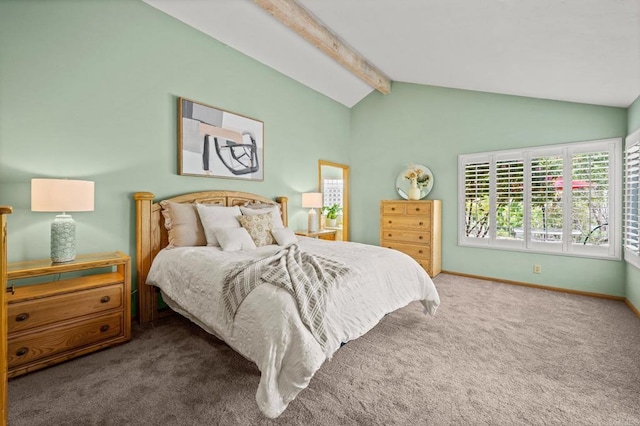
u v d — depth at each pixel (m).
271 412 1.33
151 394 1.63
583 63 2.30
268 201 3.89
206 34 3.31
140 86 2.78
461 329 2.50
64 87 2.34
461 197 4.38
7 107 2.10
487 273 4.18
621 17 1.60
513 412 1.49
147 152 2.84
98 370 1.87
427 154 4.72
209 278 2.02
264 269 1.88
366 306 1.95
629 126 3.07
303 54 3.93
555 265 3.65
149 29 2.84
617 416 1.46
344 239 5.71
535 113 3.74
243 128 3.69
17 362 1.78
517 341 2.28
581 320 2.69
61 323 1.95
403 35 2.97
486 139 4.14
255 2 2.68
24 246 2.18
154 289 2.77
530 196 3.79
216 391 1.66
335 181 7.07
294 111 4.50
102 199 2.56
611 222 3.27
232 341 1.70
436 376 1.81
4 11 2.09
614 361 1.98
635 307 2.89
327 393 1.64
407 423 1.42
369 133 5.43
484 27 2.26
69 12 2.36
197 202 3.16
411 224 4.42
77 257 2.28
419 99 4.79
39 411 1.49
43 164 2.25
